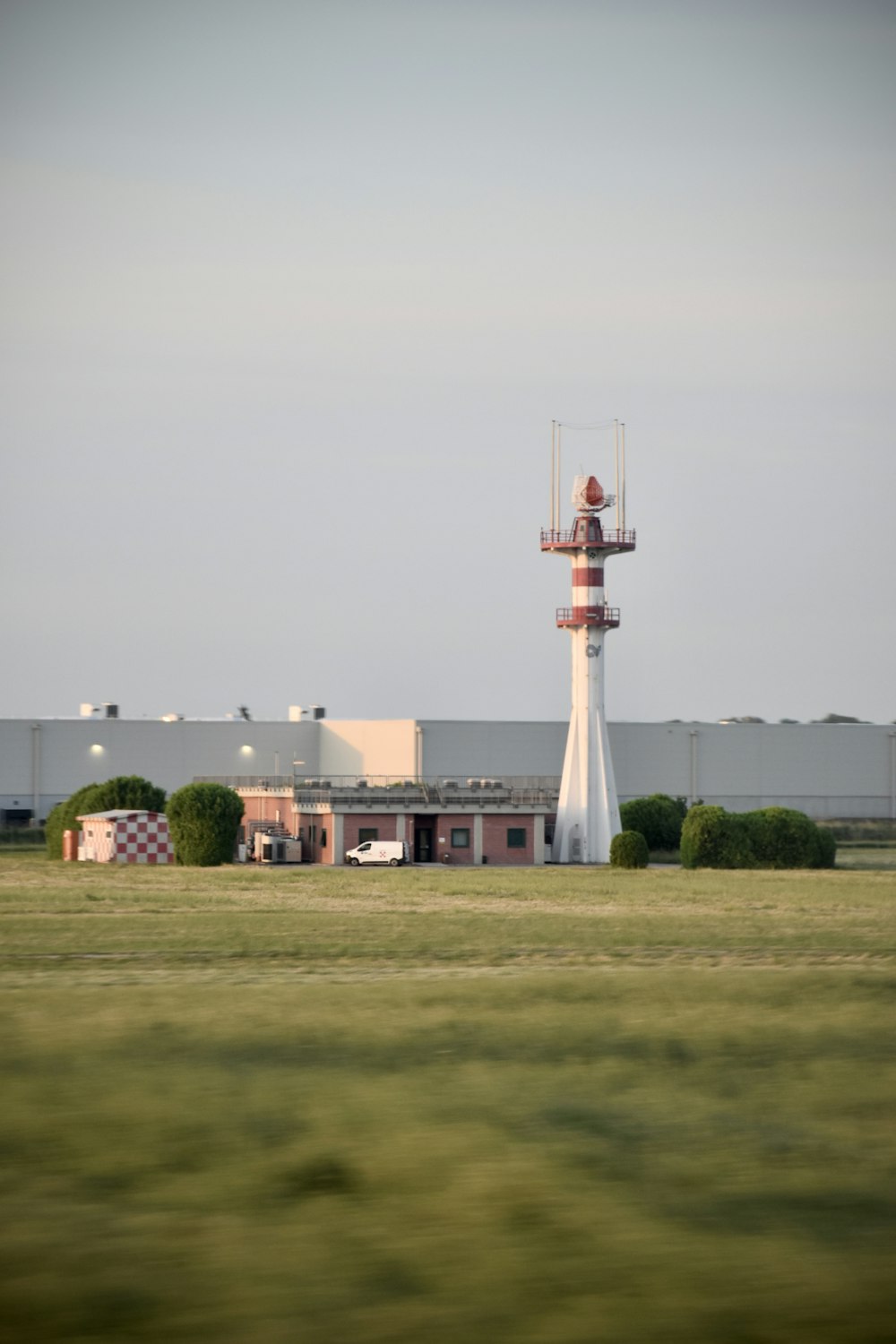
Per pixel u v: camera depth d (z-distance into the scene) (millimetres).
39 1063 88625
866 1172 67375
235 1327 48594
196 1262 54375
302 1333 48188
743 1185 65000
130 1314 49562
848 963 146375
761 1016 109000
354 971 137000
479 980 127688
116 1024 102062
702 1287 52531
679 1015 109125
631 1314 50125
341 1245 56344
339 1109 77938
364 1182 64750
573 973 135125
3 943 158125
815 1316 50156
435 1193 63125
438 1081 85688
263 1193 62969
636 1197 62938
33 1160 67750
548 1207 61281
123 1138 71625
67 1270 53562
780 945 162125
